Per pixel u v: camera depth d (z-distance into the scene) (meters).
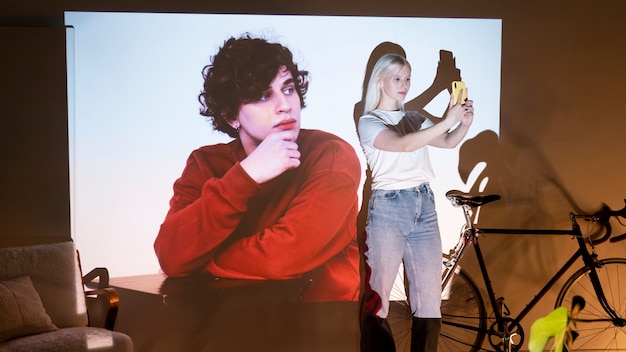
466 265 3.47
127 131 3.23
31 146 3.19
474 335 3.49
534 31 3.42
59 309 2.98
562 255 3.51
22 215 3.21
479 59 3.39
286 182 3.32
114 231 3.26
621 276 3.55
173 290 3.31
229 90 3.26
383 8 3.31
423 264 3.20
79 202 3.23
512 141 3.44
